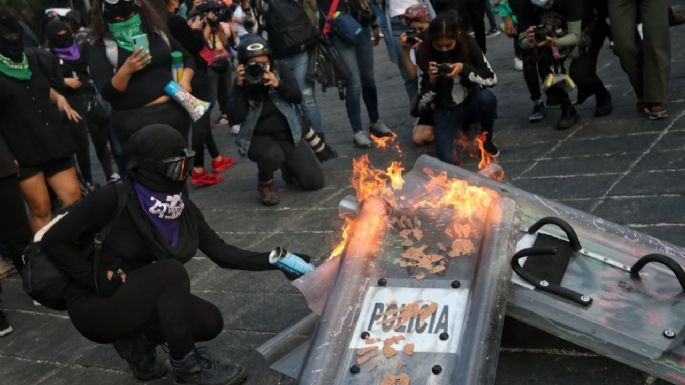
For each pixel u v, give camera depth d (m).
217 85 8.49
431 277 2.89
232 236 5.51
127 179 3.21
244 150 5.89
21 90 4.77
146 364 3.66
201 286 4.70
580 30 5.98
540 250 2.82
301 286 3.02
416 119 7.67
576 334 2.73
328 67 6.62
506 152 5.98
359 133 7.05
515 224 3.04
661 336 2.63
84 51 6.56
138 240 3.24
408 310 2.79
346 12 6.75
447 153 5.94
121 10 5.03
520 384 3.06
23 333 4.64
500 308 2.72
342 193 5.92
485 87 5.80
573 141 5.87
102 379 3.85
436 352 2.63
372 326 2.78
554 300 2.81
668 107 6.07
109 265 3.22
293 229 5.39
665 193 4.52
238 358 3.71
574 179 5.09
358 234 3.13
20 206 4.73
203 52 6.80
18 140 4.81
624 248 3.10
